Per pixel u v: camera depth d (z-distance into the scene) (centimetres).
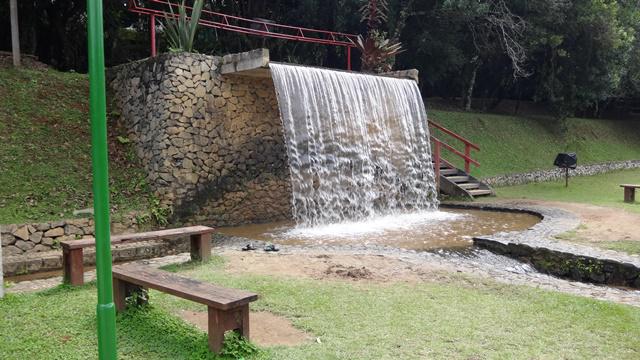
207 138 968
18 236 732
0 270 479
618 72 2198
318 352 353
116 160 963
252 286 515
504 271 611
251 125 1034
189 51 1005
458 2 1630
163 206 909
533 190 1484
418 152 1217
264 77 1028
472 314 437
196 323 420
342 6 1645
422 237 850
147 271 431
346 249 724
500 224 970
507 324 414
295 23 1762
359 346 366
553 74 2116
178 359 343
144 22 1672
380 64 1364
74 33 1534
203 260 640
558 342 378
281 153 1078
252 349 352
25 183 827
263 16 1727
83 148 952
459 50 1886
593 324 415
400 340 378
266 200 1051
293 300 472
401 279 551
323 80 1016
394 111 1162
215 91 981
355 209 1073
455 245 778
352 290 506
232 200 999
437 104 2173
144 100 980
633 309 453
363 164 1089
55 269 709
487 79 2366
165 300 475
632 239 767
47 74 1077
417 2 1748
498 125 1928
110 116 1023
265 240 838
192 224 941
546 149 1966
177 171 928
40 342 370
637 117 2842
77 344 368
